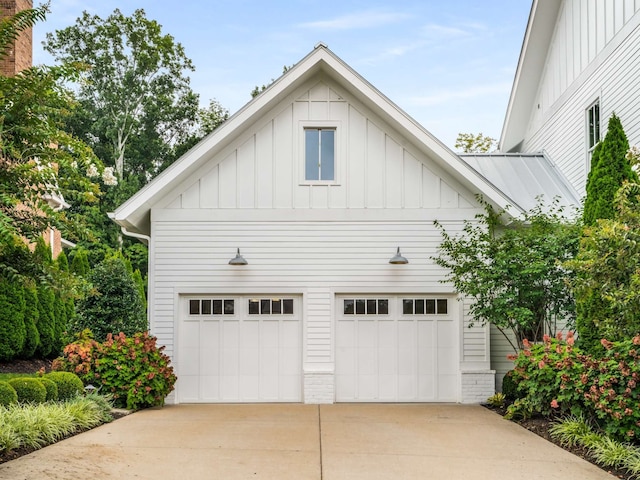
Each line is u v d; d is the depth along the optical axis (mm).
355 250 12680
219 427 9305
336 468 6996
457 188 12727
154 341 11633
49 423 8039
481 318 12602
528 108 18188
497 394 11922
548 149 16797
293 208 12680
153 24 35156
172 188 12609
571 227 11320
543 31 16344
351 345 12664
